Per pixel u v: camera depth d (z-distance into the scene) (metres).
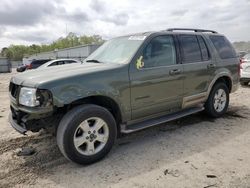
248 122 5.50
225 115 6.04
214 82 5.50
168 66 4.53
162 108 4.59
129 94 4.03
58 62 14.91
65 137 3.44
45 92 3.33
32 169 3.58
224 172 3.36
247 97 8.23
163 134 4.84
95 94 3.64
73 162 3.65
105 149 3.79
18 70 26.47
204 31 5.65
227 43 6.02
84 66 4.06
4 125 5.64
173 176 3.30
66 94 3.42
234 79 6.06
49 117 3.65
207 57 5.35
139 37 4.46
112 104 3.96
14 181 3.28
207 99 5.53
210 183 3.11
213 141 4.44
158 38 4.50
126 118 4.11
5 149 4.27
